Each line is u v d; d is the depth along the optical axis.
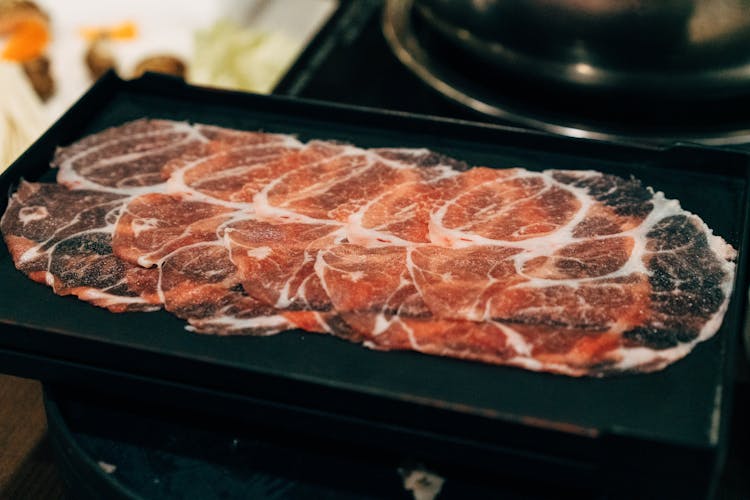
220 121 0.49
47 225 0.43
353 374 0.38
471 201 0.44
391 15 0.60
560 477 0.36
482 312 0.39
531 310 0.39
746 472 0.41
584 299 0.39
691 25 0.46
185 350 0.39
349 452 0.39
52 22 0.65
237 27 0.66
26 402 0.45
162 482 0.39
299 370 0.38
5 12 0.61
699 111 0.51
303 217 0.43
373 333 0.39
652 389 0.37
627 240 0.42
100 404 0.41
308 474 0.39
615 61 0.48
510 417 0.35
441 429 0.36
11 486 0.42
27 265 0.42
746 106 0.51
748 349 0.44
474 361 0.38
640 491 0.35
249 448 0.40
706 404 0.36
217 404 0.38
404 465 0.39
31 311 0.40
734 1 0.46
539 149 0.46
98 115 0.49
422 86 0.56
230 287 0.41
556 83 0.51
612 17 0.47
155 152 0.47
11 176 0.45
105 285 0.41
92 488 0.39
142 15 0.66
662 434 0.36
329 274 0.41
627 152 0.45
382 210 0.43
